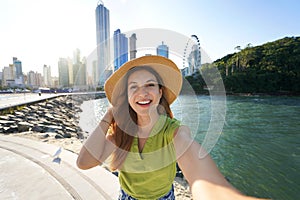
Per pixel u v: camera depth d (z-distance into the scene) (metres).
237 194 0.78
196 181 0.89
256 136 13.98
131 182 1.48
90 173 3.91
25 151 5.36
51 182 3.61
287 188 7.18
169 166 1.39
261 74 58.47
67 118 20.09
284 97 52.00
